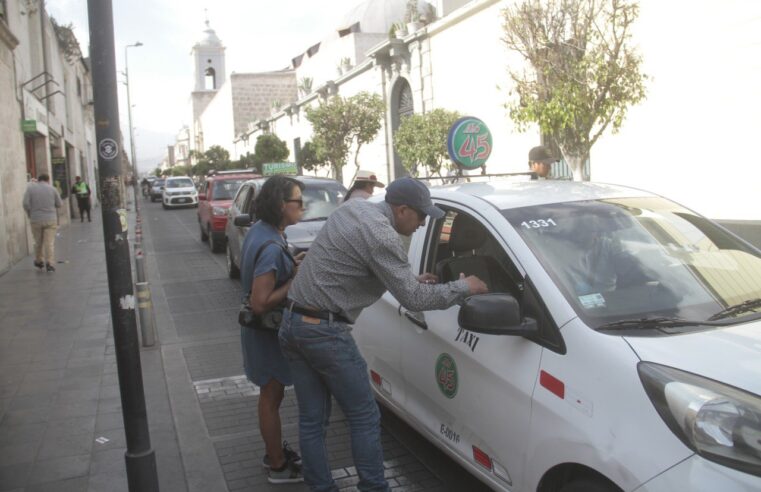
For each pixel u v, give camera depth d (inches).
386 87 981.8
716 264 133.4
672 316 117.2
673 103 450.3
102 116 133.4
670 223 143.0
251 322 155.0
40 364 266.4
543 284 121.1
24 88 669.3
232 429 200.8
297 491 161.3
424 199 130.6
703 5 420.2
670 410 94.9
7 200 551.2
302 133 1581.0
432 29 795.4
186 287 447.8
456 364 139.7
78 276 493.0
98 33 132.6
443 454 177.0
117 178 135.2
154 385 240.4
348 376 132.6
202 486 163.3
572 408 107.5
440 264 154.6
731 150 414.3
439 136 603.5
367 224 126.3
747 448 88.0
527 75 425.1
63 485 164.1
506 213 139.6
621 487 96.4
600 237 133.3
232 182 678.5
